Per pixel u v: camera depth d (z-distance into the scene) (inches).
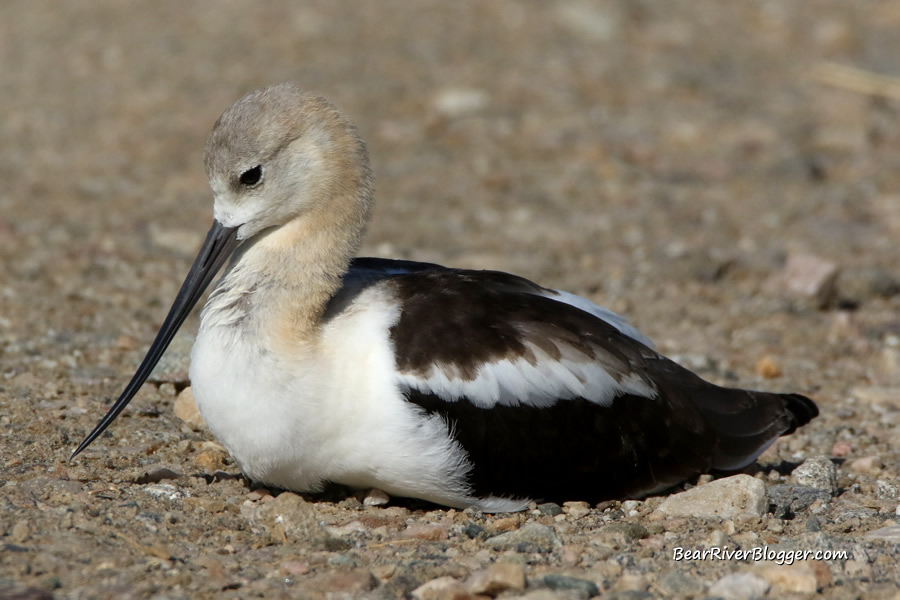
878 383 544.7
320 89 1045.2
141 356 514.6
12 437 407.5
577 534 353.1
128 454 402.6
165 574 305.4
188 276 378.3
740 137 973.2
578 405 372.5
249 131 368.8
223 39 1222.9
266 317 355.9
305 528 342.3
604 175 882.8
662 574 321.1
